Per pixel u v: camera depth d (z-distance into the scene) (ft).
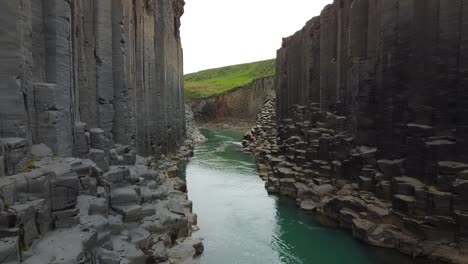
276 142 175.63
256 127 243.19
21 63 41.93
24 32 44.19
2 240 31.60
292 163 124.88
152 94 122.72
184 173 151.94
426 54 68.18
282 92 182.80
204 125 439.63
